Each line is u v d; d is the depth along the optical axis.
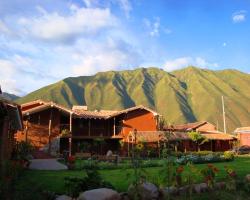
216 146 67.94
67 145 52.06
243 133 72.00
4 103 16.97
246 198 15.73
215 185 16.22
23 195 11.25
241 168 27.11
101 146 55.28
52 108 49.28
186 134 57.94
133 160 16.44
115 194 12.48
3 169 14.13
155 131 53.72
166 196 13.96
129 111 56.62
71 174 23.05
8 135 22.64
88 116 52.50
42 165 29.61
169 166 14.11
